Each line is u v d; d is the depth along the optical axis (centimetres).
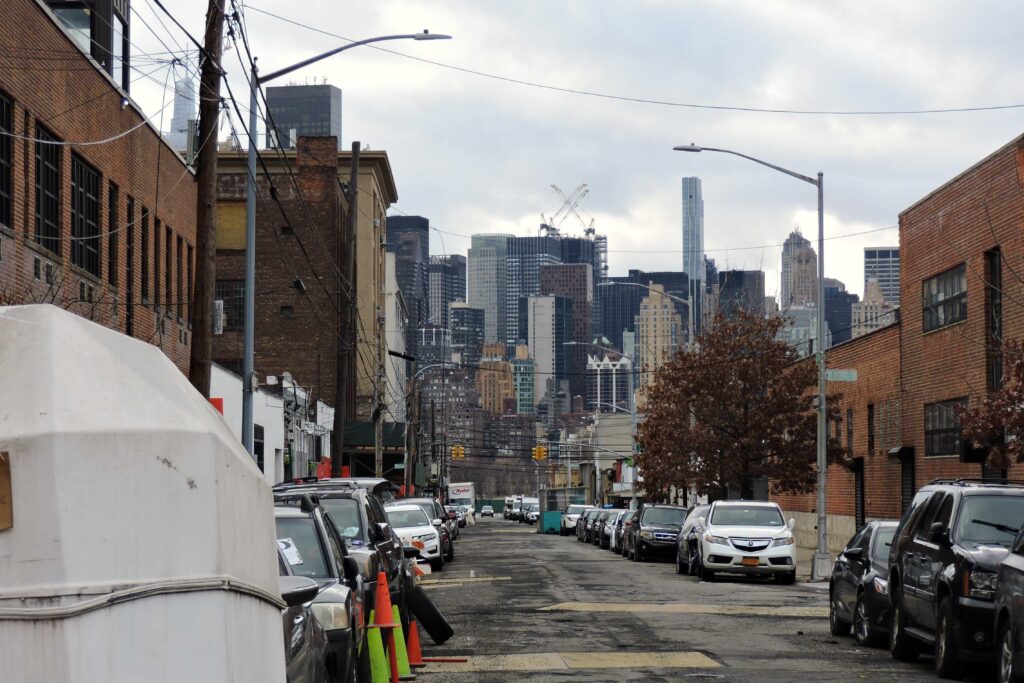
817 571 4178
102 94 3566
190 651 545
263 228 8525
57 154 3197
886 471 5394
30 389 534
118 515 532
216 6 2391
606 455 14012
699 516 4253
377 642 1527
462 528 12500
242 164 8581
